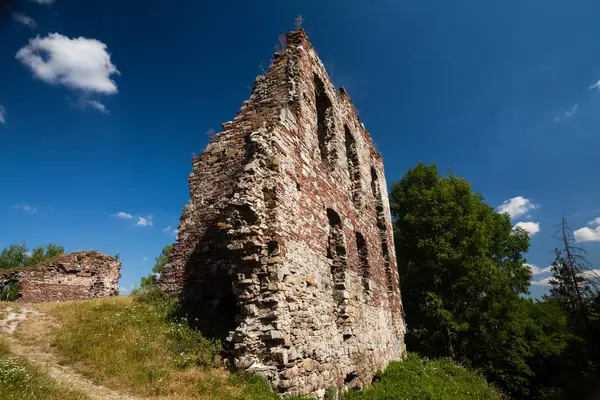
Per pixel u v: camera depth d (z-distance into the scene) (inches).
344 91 592.4
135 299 390.0
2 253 1294.3
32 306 377.1
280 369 247.6
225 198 410.0
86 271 768.3
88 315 332.5
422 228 906.1
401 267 1010.7
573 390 733.9
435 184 1014.4
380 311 542.9
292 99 391.9
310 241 341.4
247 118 430.0
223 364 260.5
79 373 234.8
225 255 384.5
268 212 289.7
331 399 301.9
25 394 179.5
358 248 542.3
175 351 271.9
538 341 895.7
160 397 212.4
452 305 827.4
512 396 877.2
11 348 255.4
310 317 306.5
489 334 799.7
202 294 378.3
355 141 599.5
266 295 267.3
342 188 475.5
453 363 687.1
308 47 453.4
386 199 780.6
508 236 1033.5
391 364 523.2
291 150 340.5
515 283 950.4
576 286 654.5
